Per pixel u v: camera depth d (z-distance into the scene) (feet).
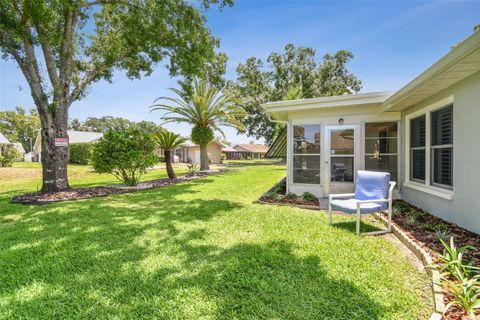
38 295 7.53
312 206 20.10
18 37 20.11
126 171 31.91
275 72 100.17
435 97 15.84
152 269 9.09
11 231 13.30
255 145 191.21
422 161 18.63
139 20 25.94
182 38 26.71
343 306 7.00
